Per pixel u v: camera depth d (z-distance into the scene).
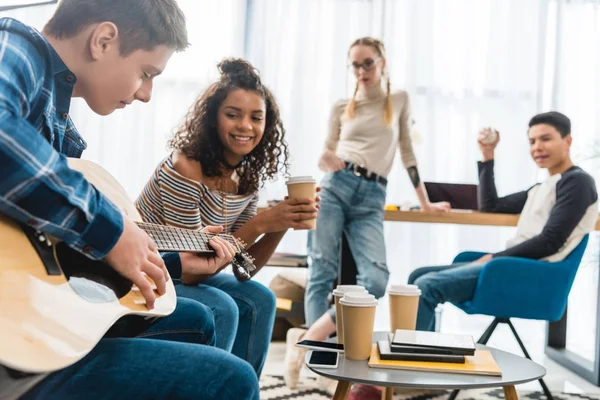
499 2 4.52
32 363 0.77
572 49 4.51
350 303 1.58
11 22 1.00
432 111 4.48
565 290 2.74
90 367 0.94
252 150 2.07
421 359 1.55
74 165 1.27
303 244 4.41
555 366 3.47
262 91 2.01
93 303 0.95
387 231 4.48
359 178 3.15
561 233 2.74
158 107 4.45
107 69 1.14
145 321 1.13
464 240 4.48
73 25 1.11
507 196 3.33
